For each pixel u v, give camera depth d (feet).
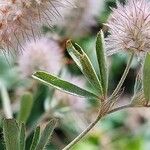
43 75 0.40
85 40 0.83
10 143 0.39
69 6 0.37
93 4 0.61
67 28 0.64
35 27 0.37
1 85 0.67
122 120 0.91
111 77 0.94
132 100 0.39
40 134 0.41
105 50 0.40
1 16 0.37
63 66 0.63
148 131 0.91
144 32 0.38
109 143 0.88
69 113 0.65
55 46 0.63
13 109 0.69
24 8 0.36
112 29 0.39
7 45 0.37
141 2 0.39
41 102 0.66
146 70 0.37
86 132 0.39
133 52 0.38
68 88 0.40
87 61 0.40
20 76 0.68
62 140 0.75
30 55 0.62
